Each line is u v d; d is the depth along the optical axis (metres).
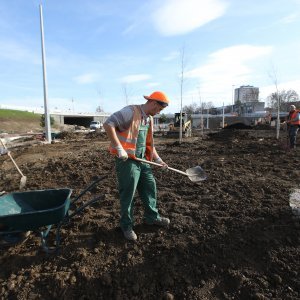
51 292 3.32
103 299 3.24
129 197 3.91
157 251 3.78
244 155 10.13
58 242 3.88
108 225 4.44
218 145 13.67
